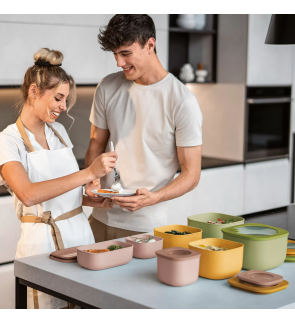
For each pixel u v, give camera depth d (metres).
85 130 4.03
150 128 2.02
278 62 4.50
